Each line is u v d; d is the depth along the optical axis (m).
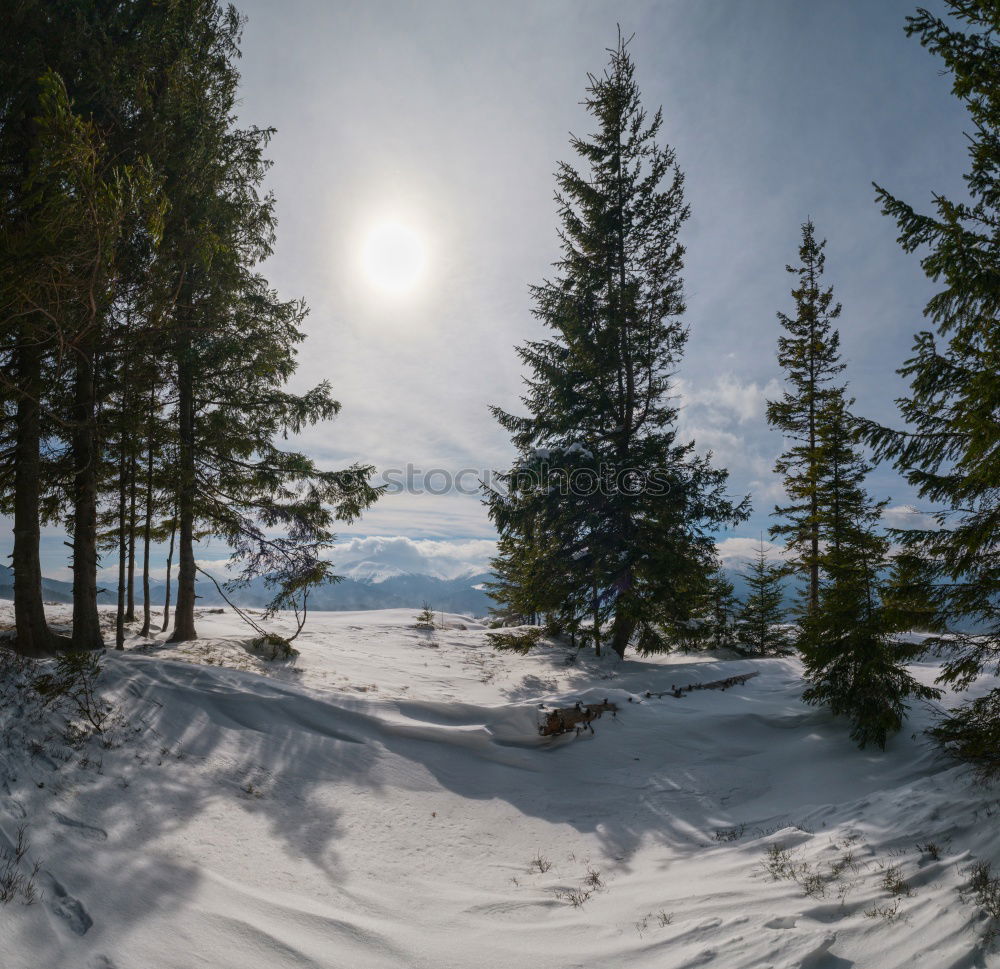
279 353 16.14
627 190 22.05
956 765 8.80
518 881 7.45
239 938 4.92
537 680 16.92
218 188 13.59
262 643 15.93
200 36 12.58
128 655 11.68
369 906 6.19
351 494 16.72
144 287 10.27
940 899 5.39
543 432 21.27
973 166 7.66
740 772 11.23
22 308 7.39
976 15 7.19
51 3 9.92
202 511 16.59
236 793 8.08
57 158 6.54
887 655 10.74
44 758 7.23
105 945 4.43
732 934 5.32
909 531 8.16
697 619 21.22
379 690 14.08
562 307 21.53
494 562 37.06
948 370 7.42
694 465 20.05
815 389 26.55
